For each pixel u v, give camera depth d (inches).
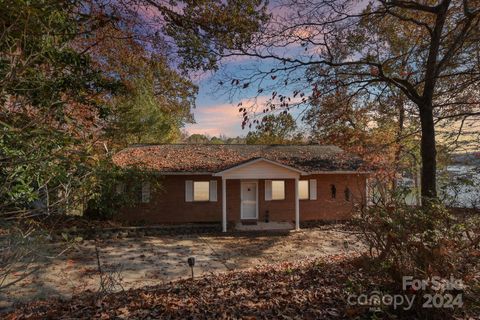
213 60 295.3
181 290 228.8
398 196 166.7
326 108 380.8
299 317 157.9
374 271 161.3
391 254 152.3
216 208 641.6
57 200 178.5
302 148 773.9
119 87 378.6
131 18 361.7
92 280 310.3
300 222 641.0
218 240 511.2
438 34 291.7
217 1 290.4
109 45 447.2
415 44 341.7
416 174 534.3
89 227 501.0
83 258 387.2
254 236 539.8
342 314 156.9
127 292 233.6
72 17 281.4
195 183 639.8
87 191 217.2
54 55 209.0
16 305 240.5
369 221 164.2
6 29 143.6
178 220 626.5
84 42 435.5
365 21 303.1
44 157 149.9
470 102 337.1
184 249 450.9
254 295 202.1
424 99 309.6
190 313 172.9
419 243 138.5
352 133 591.5
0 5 148.0
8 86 151.3
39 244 161.8
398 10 330.6
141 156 666.2
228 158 678.5
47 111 160.4
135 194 564.1
